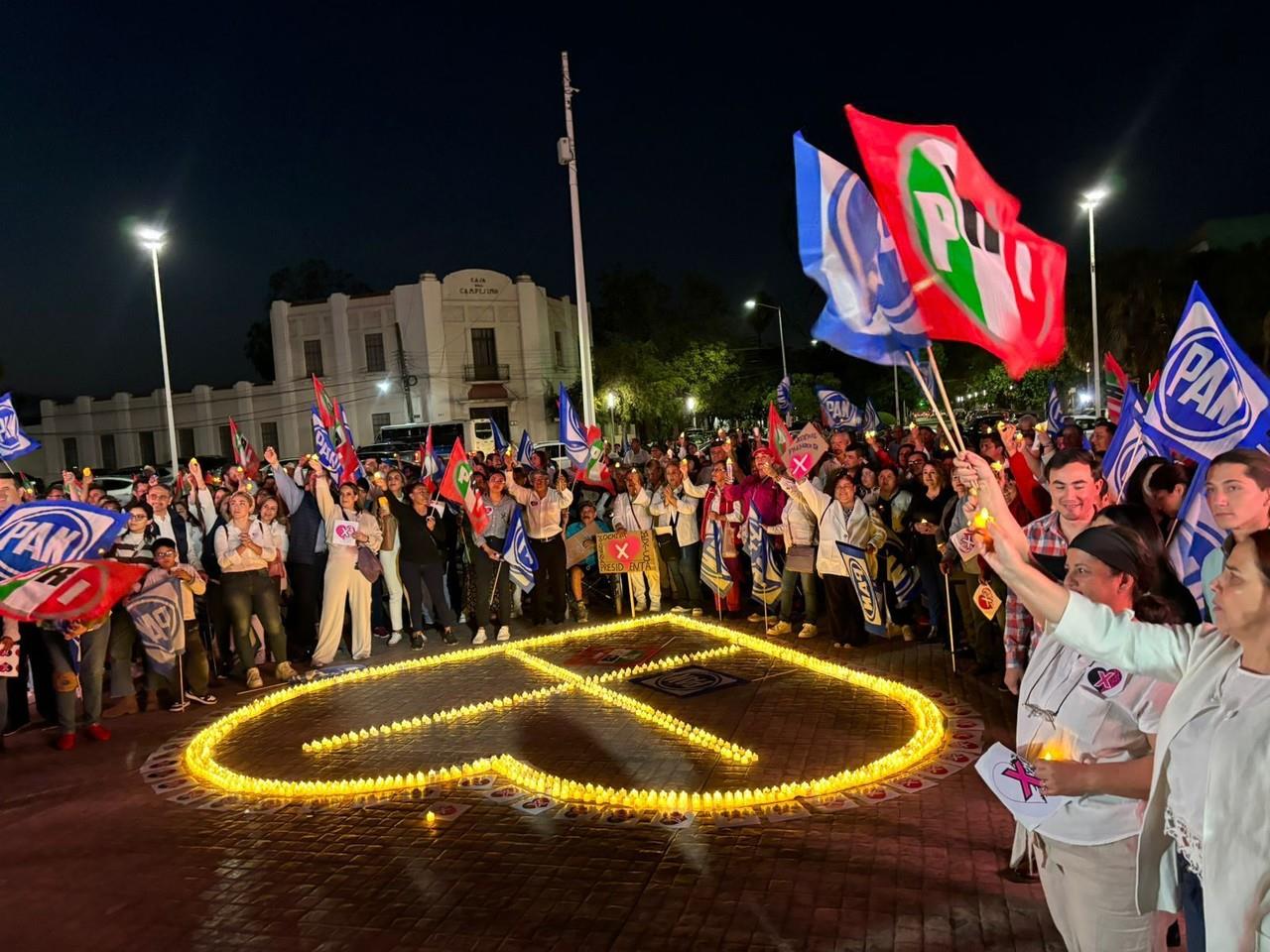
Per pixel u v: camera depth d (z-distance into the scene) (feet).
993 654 27.61
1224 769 7.76
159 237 85.40
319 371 156.76
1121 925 9.74
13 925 16.60
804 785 20.04
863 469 36.11
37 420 168.86
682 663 31.50
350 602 35.37
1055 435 42.88
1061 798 9.88
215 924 16.17
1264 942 7.47
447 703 28.78
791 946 14.20
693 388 152.97
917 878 16.05
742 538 36.63
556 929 15.15
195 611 33.50
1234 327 90.89
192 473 38.19
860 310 10.12
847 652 31.55
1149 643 8.82
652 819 19.11
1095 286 92.73
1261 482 11.51
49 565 25.58
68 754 26.03
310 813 20.79
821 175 10.26
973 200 10.52
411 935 15.30
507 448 56.49
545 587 39.68
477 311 156.56
